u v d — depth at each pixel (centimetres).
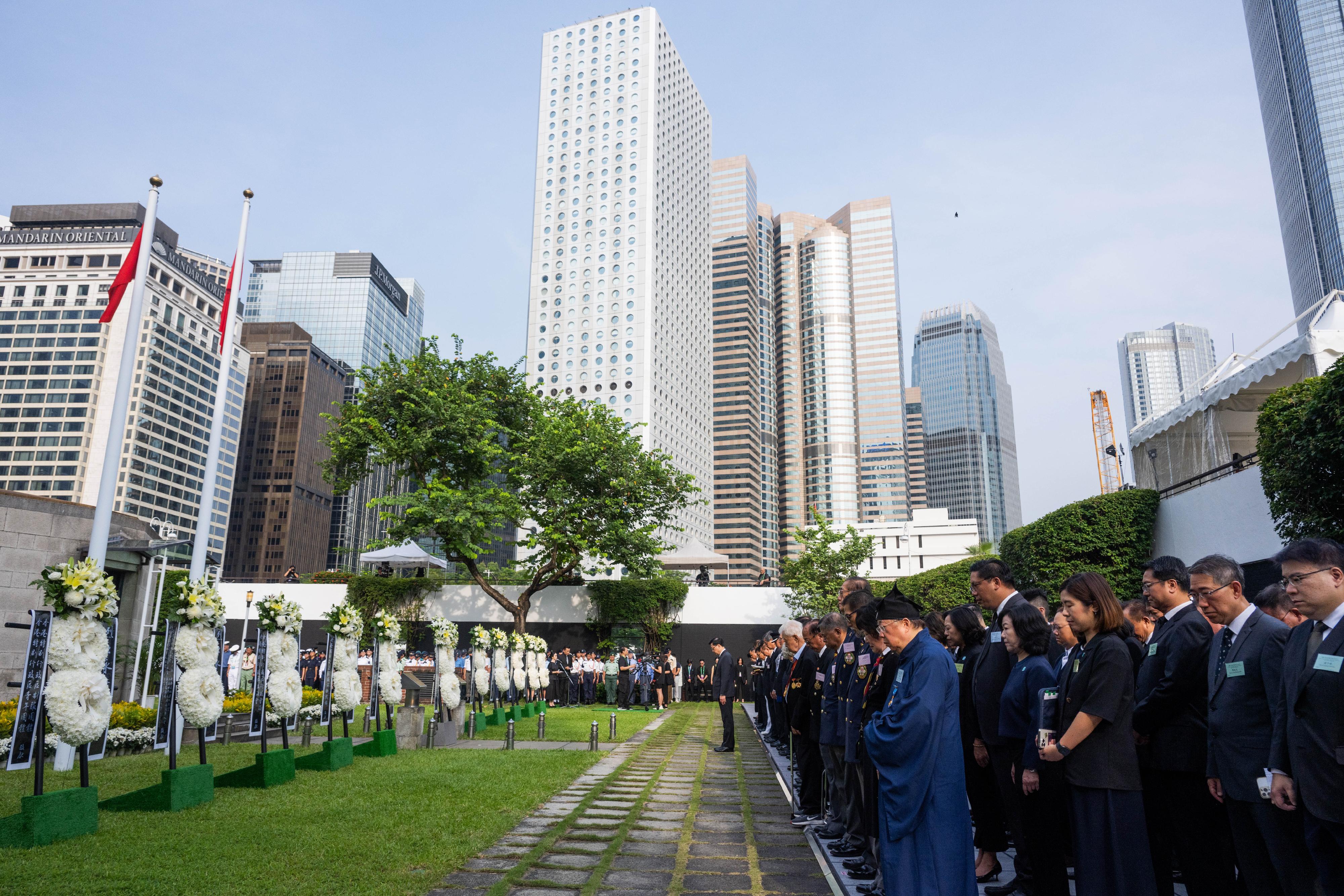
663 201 12206
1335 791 360
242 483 14788
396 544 2955
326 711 1310
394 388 2969
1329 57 11319
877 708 561
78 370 11125
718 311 17088
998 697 602
